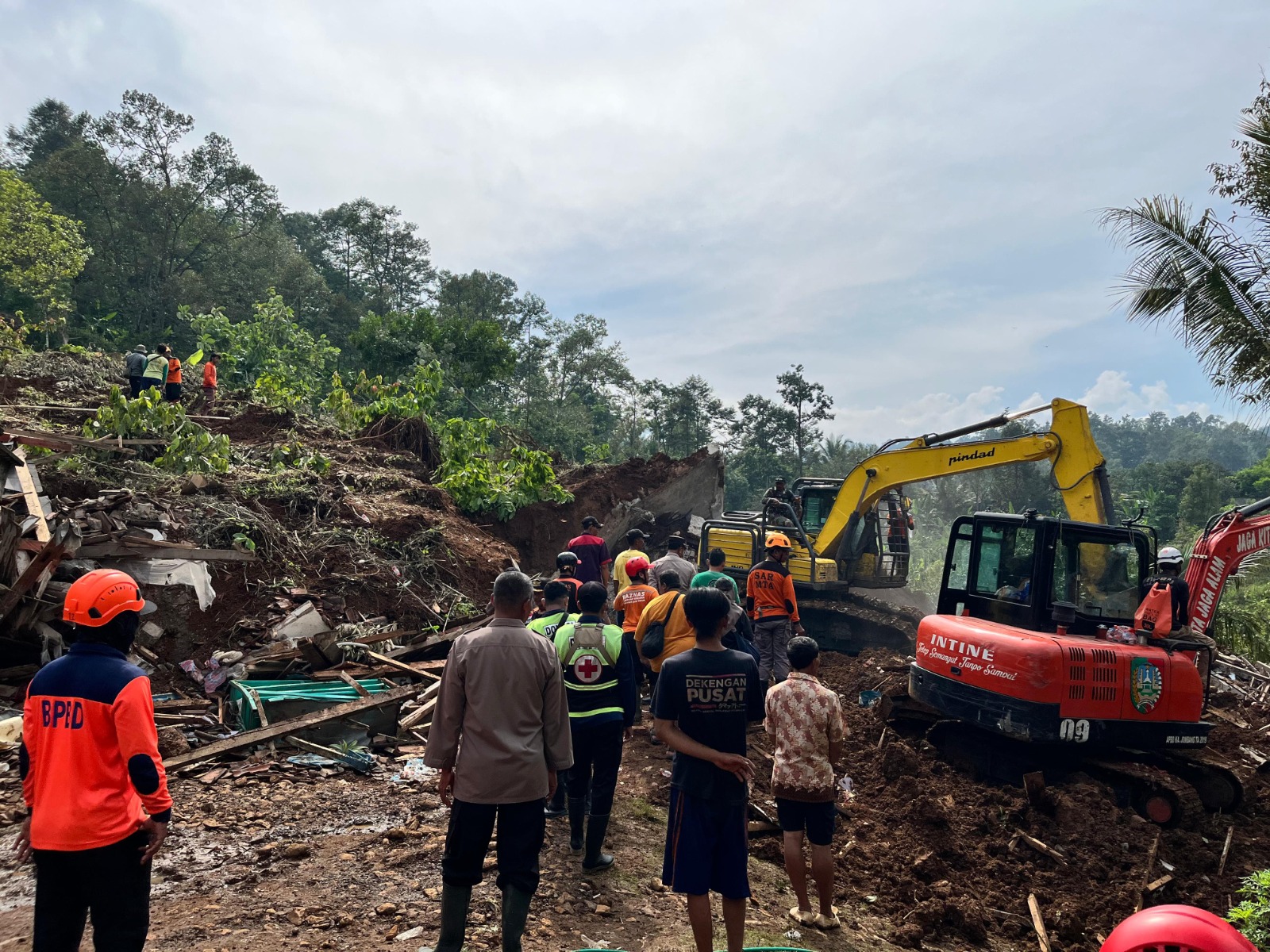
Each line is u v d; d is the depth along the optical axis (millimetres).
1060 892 6004
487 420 16734
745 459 62031
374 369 33500
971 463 11031
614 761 5102
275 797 5617
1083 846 6535
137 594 3094
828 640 12734
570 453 49031
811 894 5473
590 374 67625
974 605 8383
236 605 8469
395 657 8430
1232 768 7180
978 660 7418
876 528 13305
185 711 7016
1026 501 41750
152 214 48812
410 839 5141
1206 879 6168
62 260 36562
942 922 5348
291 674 7773
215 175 52094
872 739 8508
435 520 11578
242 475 10969
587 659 5152
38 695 2904
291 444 12773
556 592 5566
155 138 50688
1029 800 7004
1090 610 7719
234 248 54188
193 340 48625
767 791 7090
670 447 66688
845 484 12414
